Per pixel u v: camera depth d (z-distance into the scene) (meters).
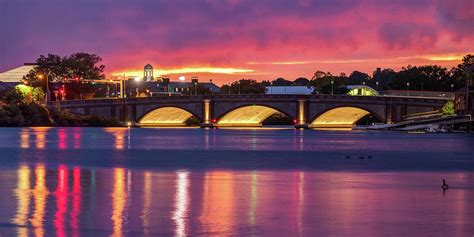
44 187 74.00
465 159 121.50
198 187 74.88
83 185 76.00
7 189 72.12
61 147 152.75
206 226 52.88
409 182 80.94
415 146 167.88
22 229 51.59
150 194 68.75
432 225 53.56
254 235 50.09
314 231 51.41
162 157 123.19
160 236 49.69
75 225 52.97
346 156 128.75
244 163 109.75
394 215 57.47
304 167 102.25
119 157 122.25
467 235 50.31
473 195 69.12
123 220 54.88
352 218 56.16
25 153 131.50
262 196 67.81
